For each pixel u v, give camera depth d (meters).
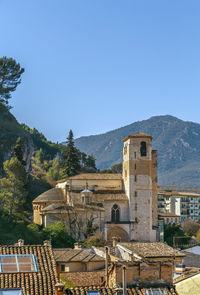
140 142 146.00
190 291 42.72
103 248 87.88
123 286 38.09
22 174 147.25
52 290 39.12
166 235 157.00
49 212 137.75
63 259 75.12
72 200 140.88
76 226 137.00
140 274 41.56
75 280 68.69
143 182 144.38
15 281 39.22
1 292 37.97
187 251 89.19
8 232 125.81
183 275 49.59
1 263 41.22
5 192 144.00
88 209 138.75
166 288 41.25
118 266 41.50
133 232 141.62
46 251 44.12
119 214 143.75
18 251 43.66
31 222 143.75
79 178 149.00
